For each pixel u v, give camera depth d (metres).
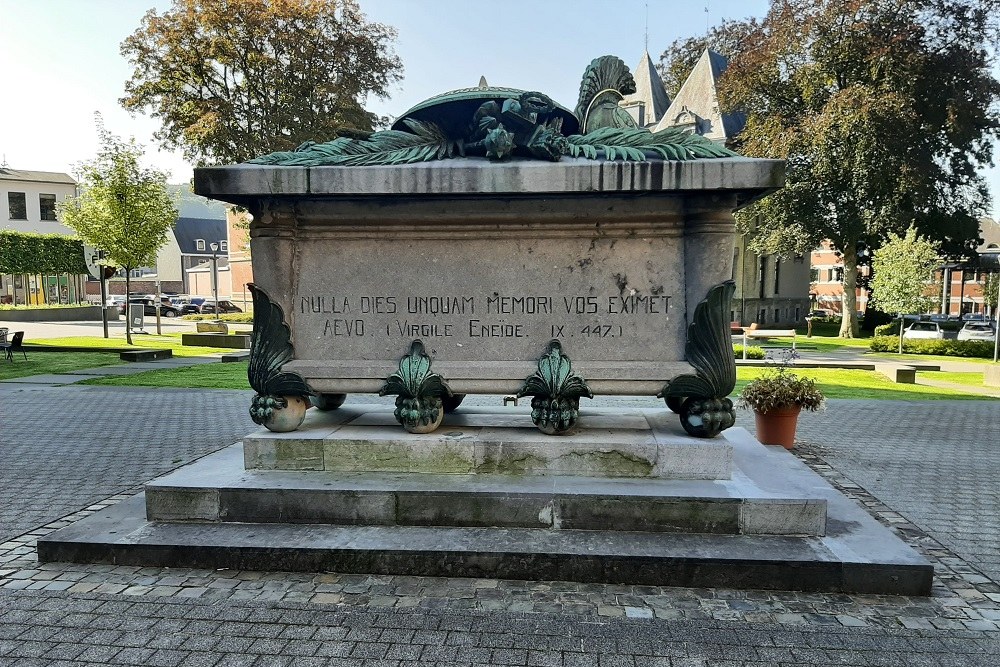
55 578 3.61
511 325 4.39
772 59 29.50
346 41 26.58
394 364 4.43
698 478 4.16
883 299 28.19
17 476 5.89
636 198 4.23
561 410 4.29
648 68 42.81
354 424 4.76
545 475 4.23
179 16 25.05
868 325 39.19
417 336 4.46
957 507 5.12
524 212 4.29
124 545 3.75
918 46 26.48
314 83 26.48
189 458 6.61
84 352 19.59
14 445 7.22
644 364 4.27
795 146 29.09
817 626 3.11
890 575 3.42
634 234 4.30
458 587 3.48
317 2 25.61
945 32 27.72
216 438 7.61
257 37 25.25
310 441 4.34
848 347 27.80
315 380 4.44
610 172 3.94
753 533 3.79
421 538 3.75
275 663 2.81
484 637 3.00
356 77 27.27
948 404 11.14
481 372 4.35
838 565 3.43
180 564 3.71
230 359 17.03
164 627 3.09
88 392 11.54
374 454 4.32
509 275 4.38
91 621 3.15
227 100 25.92
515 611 3.23
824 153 27.91
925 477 6.04
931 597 3.42
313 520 3.99
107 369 15.24
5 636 3.02
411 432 4.46
